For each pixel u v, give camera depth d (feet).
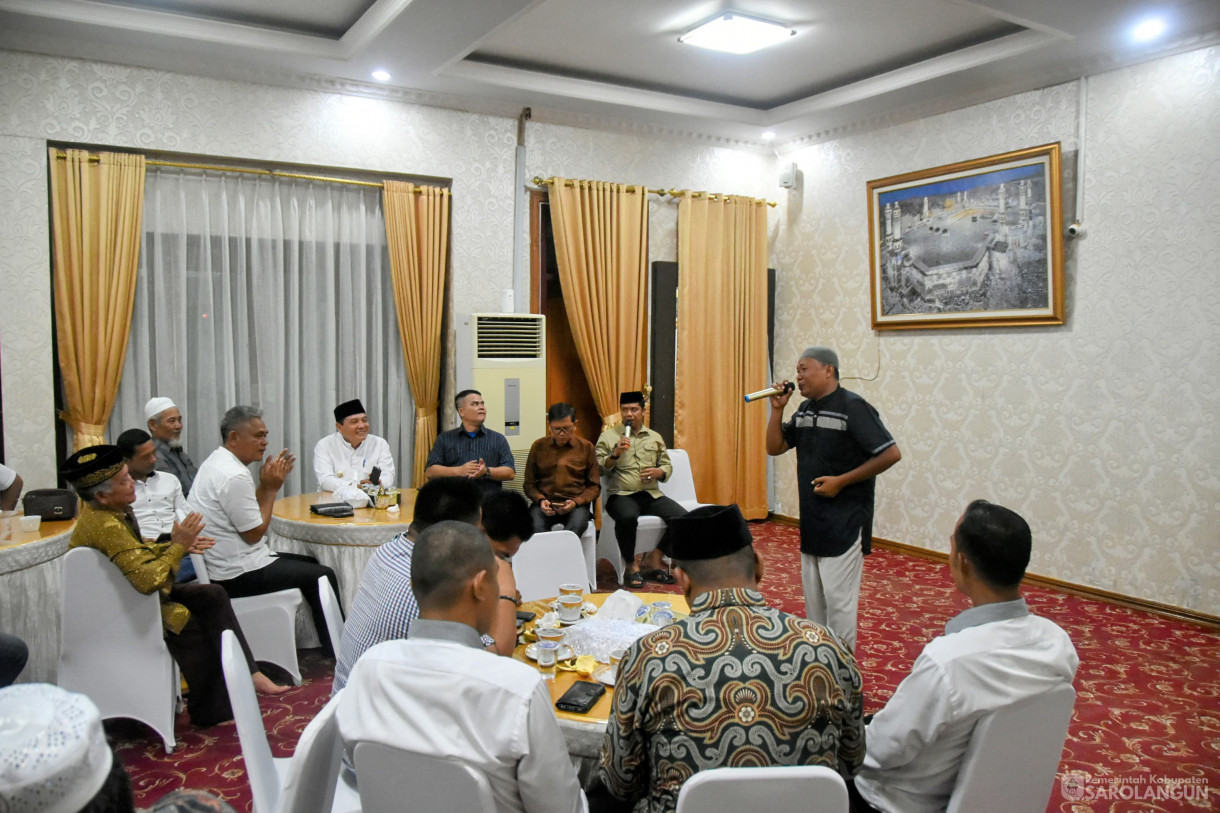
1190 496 15.69
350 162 18.25
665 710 5.46
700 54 18.15
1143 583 16.44
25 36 15.08
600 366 21.12
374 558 7.91
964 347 19.47
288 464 13.04
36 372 15.70
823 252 22.89
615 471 18.45
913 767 6.31
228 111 16.99
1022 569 6.23
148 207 16.61
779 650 5.52
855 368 22.17
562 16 15.98
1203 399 15.46
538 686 5.22
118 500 10.32
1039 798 6.30
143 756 10.45
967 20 16.22
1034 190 17.63
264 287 17.78
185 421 17.02
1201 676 13.03
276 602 12.58
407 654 5.43
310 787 5.66
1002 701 5.86
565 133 20.80
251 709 6.73
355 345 18.78
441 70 17.24
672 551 6.17
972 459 19.42
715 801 4.97
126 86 16.10
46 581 11.82
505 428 18.93
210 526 12.51
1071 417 17.52
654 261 22.20
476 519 8.02
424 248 18.90
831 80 19.98
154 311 16.74
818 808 5.02
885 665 13.42
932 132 19.99
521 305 20.43
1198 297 15.48
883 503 21.52
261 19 15.87
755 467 23.67
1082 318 17.28
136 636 10.41
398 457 19.36
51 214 15.71
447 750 5.09
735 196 23.04
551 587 11.07
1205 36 15.10
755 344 23.58
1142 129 16.17
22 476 15.66
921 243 20.02
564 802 5.38
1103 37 15.52
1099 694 12.36
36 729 2.69
